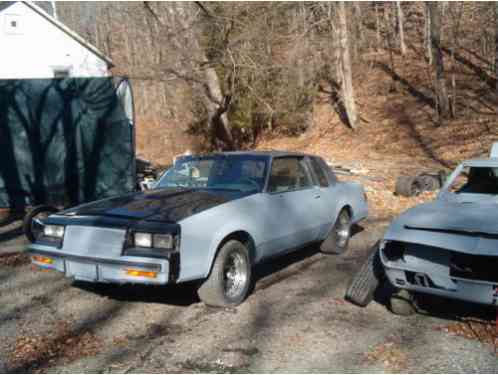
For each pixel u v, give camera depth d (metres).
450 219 4.54
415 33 40.72
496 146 6.32
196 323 4.62
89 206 5.28
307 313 4.84
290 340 4.23
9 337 4.35
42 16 21.31
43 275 6.22
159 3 20.84
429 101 27.98
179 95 29.08
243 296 5.08
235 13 19.86
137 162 14.09
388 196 12.24
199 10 20.03
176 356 3.95
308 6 26.33
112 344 4.20
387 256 4.64
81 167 11.41
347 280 5.91
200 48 20.55
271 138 30.33
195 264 4.53
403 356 3.90
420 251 4.43
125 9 24.88
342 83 27.61
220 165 6.04
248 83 23.88
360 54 38.19
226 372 3.69
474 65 30.34
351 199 7.29
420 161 19.89
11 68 21.05
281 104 27.52
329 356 3.92
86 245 4.64
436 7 25.28
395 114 27.91
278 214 5.65
